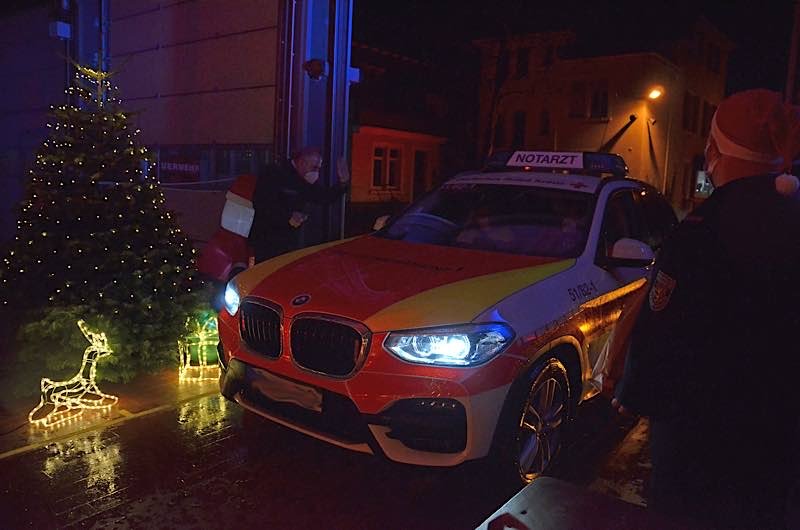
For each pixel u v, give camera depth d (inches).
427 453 126.0
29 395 182.9
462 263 155.8
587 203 177.3
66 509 128.3
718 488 70.8
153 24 350.6
